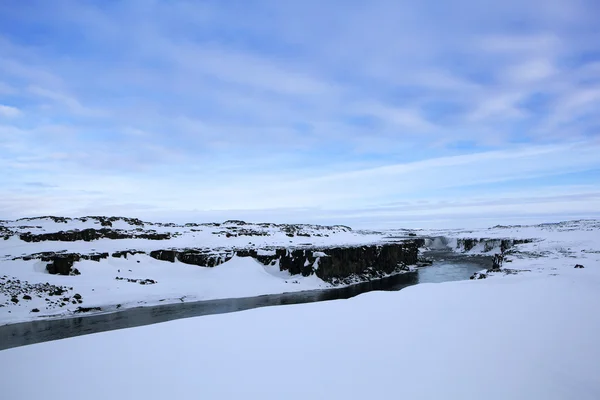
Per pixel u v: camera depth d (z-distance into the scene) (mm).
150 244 79000
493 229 196000
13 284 45469
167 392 7461
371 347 9836
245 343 10438
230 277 61594
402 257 88438
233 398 7121
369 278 71312
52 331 34156
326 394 7191
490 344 9977
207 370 8531
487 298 16516
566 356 9133
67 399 7312
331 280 65625
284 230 117125
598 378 7914
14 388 7871
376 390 7324
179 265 65875
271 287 59281
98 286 49719
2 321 37156
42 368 8969
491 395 7094
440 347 9758
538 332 11047
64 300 43875
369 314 13602
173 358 9383
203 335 11352
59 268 52312
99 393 7523
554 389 7379
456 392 7207
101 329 34750
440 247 156500
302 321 12789
